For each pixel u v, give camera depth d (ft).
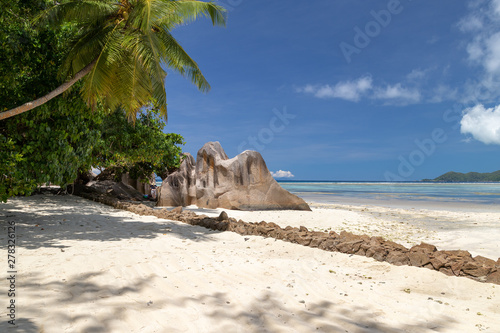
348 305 12.97
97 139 38.60
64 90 30.50
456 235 33.32
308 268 18.34
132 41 33.09
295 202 57.82
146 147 64.39
